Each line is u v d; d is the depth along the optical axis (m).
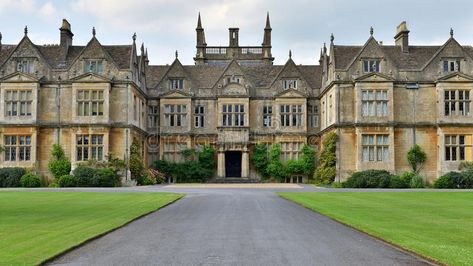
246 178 45.50
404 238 12.16
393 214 17.44
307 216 17.02
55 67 41.88
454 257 9.87
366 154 39.59
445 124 39.78
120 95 40.50
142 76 45.56
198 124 46.97
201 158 45.91
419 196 26.19
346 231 13.64
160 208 19.59
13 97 40.44
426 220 15.74
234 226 14.56
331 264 9.55
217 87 47.00
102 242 11.87
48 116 40.81
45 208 19.05
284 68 47.47
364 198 24.73
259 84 48.28
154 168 45.59
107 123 39.59
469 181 36.12
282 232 13.43
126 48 42.38
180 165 45.66
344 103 40.25
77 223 14.75
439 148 39.84
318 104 47.22
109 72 40.62
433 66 40.88
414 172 39.75
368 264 9.56
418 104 40.62
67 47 43.41
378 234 12.76
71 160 39.62
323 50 47.56
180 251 10.77
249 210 18.98
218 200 23.53
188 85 47.16
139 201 22.36
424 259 9.97
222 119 46.09
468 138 39.94
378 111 39.84
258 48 62.75
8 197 24.61
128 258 10.07
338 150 39.88
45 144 40.69
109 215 16.77
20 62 41.28
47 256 9.91
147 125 46.94
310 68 50.12
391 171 39.38
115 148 40.12
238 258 10.05
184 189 33.06
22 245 11.09
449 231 13.37
